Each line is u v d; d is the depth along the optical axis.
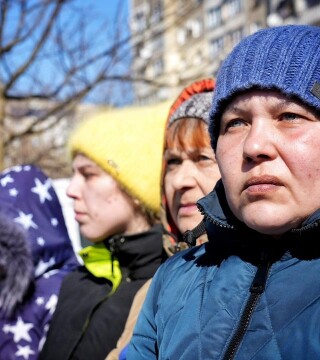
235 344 1.22
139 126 2.38
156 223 2.31
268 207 1.23
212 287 1.36
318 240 1.23
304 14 17.70
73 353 2.07
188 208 1.98
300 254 1.26
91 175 2.32
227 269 1.37
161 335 1.43
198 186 1.97
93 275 2.30
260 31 1.41
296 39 1.32
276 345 1.16
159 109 2.47
